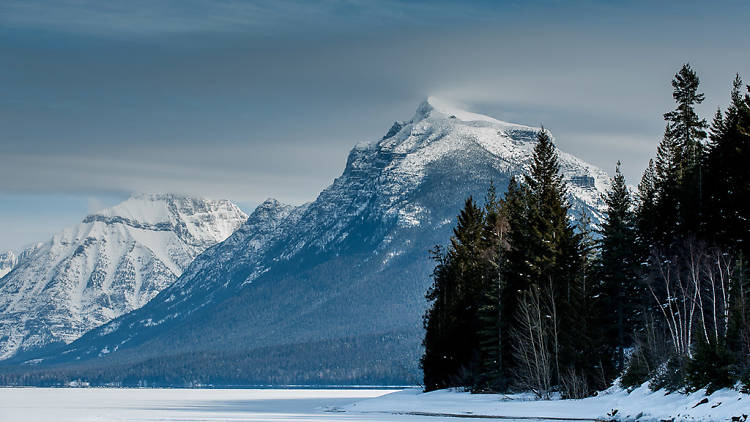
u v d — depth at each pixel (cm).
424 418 8119
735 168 8769
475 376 10450
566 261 10038
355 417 8862
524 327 9475
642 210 11156
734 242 8688
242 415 10875
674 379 6353
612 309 9981
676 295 9275
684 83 11244
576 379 8625
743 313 6300
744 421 4791
